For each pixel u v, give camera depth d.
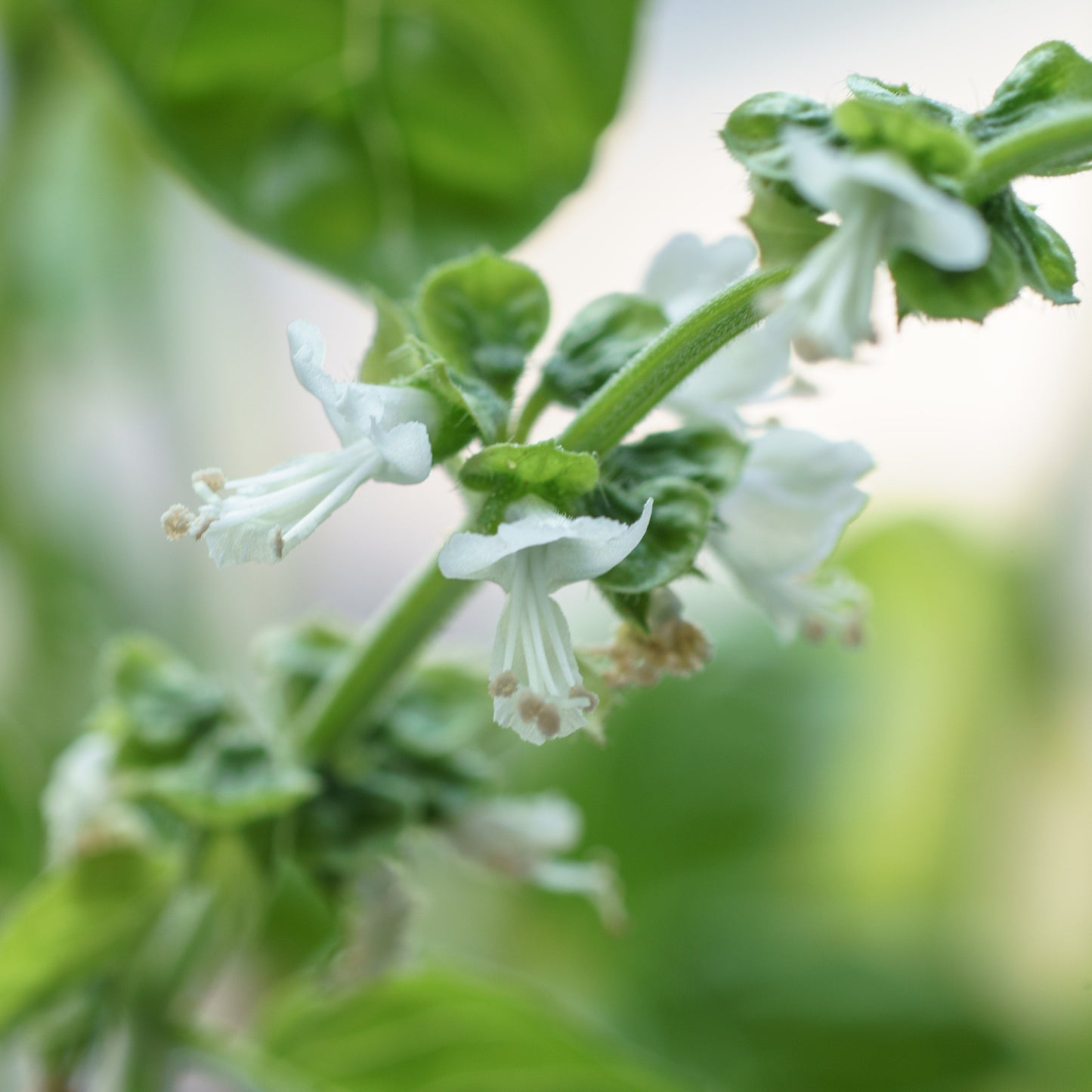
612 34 0.17
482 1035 0.16
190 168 0.18
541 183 0.18
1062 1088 0.22
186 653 0.23
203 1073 0.17
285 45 0.17
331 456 0.13
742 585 0.14
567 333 0.14
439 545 0.14
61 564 0.23
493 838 0.16
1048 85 0.13
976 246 0.12
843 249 0.12
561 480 0.13
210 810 0.15
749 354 0.14
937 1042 0.23
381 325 0.14
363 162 0.18
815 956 0.23
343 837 0.15
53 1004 0.16
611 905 0.16
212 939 0.16
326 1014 0.16
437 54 0.18
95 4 0.17
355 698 0.15
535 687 0.13
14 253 0.23
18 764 0.18
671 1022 0.23
